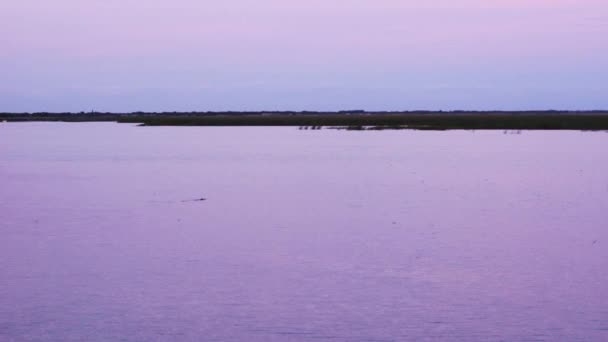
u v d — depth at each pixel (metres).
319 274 22.33
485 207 35.41
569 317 18.31
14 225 31.05
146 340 16.88
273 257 24.59
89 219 32.59
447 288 20.78
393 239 27.48
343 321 18.08
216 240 27.56
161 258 24.55
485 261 23.88
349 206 35.88
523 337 16.95
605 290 20.55
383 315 18.50
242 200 38.41
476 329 17.50
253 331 17.42
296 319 18.22
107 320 18.22
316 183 45.84
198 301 19.69
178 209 35.44
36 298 20.03
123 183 46.88
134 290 20.73
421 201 37.56
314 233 28.80
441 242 26.89
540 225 30.34
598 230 29.12
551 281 21.45
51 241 27.50
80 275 22.34
